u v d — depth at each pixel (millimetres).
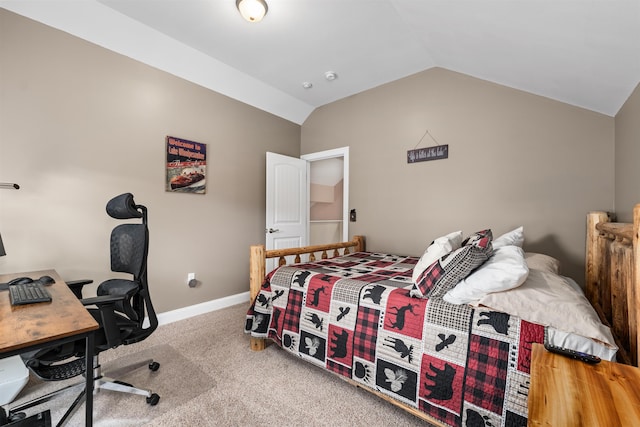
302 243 4020
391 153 3254
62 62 2178
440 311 1410
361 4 2023
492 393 1213
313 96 3672
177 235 2863
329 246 3041
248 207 3512
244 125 3463
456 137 2795
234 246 3359
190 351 2209
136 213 1670
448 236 1823
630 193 1703
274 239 3654
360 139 3527
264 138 3689
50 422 1379
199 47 2625
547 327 1154
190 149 2949
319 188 5367
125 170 2512
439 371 1360
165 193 2771
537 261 1806
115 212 1671
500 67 2172
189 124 2951
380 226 3344
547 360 804
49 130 2125
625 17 1055
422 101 3018
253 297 2363
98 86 2359
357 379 1633
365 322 1646
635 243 938
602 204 2117
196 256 3010
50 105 2129
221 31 2389
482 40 1855
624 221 1826
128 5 2107
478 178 2668
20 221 2020
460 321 1343
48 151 2123
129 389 1598
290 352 2000
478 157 2668
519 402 1148
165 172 2768
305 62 2863
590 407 608
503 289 1284
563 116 2266
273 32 2385
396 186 3211
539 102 2367
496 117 2572
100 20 2219
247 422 1472
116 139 2459
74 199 2244
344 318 1738
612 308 1420
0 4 1933
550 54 1608
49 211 2131
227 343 2352
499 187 2561
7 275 1821
